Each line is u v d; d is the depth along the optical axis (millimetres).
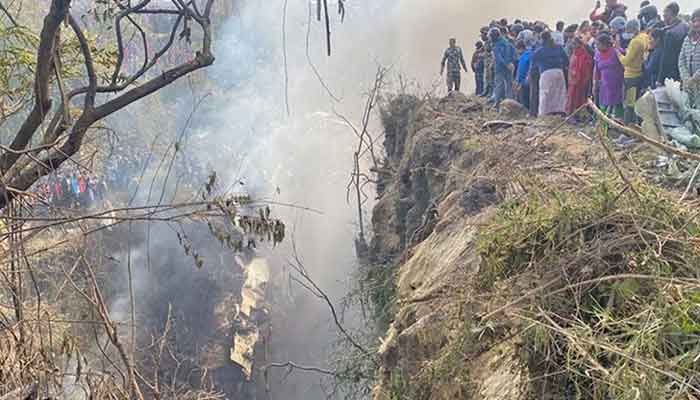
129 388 5969
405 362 8484
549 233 5691
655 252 5090
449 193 13297
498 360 6094
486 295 5922
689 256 5059
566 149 10812
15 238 6348
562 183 7477
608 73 12430
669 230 5320
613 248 5301
